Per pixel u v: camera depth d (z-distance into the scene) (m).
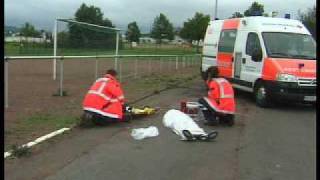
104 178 7.09
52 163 7.79
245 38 16.77
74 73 25.69
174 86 21.50
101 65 31.16
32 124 10.82
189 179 7.15
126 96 16.98
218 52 18.92
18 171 7.28
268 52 15.41
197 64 41.69
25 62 35.62
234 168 7.85
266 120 12.91
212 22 20.34
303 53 15.58
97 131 10.49
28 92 16.69
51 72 26.44
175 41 86.44
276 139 10.39
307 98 14.78
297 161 8.46
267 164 8.18
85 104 11.11
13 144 8.80
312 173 7.68
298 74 14.77
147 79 24.30
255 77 15.79
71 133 10.16
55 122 11.13
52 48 24.27
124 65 35.28
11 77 22.94
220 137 10.35
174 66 36.75
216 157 8.55
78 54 23.39
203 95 18.31
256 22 16.41
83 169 7.52
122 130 10.66
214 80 11.77
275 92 14.86
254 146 9.59
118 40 26.52
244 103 16.25
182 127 10.29
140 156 8.45
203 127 11.49
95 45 24.42
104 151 8.71
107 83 11.15
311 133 11.23
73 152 8.55
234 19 18.02
